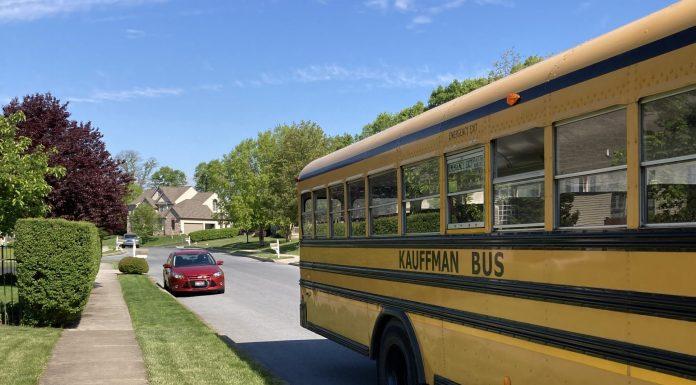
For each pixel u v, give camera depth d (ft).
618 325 11.35
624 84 11.57
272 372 27.68
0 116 47.44
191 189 358.84
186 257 68.64
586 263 12.19
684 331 10.00
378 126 190.19
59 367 25.89
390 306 21.07
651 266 10.68
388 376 21.27
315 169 29.35
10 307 37.04
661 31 10.84
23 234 35.04
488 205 15.65
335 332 26.32
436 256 18.15
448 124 17.69
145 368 25.93
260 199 181.78
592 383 11.95
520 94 14.55
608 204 11.88
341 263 25.75
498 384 14.99
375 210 22.63
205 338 33.86
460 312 16.76
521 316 14.19
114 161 63.52
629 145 11.37
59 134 58.90
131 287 66.39
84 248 36.01
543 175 13.69
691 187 10.18
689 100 10.28
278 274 90.79
